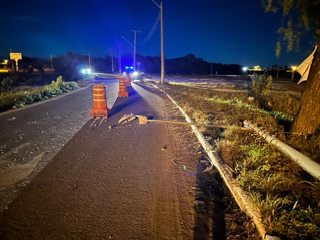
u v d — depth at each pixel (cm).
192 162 498
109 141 638
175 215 323
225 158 484
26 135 691
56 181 412
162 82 2731
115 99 1495
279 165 441
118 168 466
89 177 427
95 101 916
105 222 307
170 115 998
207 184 406
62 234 285
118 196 366
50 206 339
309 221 281
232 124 767
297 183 378
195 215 323
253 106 1267
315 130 567
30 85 2839
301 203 324
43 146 594
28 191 379
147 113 1034
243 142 572
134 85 2884
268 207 301
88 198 360
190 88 2261
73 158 516
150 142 630
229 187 382
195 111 977
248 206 312
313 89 557
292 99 1535
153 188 391
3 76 3141
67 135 692
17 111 1081
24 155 533
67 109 1134
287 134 602
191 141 635
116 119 907
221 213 329
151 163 492
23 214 321
